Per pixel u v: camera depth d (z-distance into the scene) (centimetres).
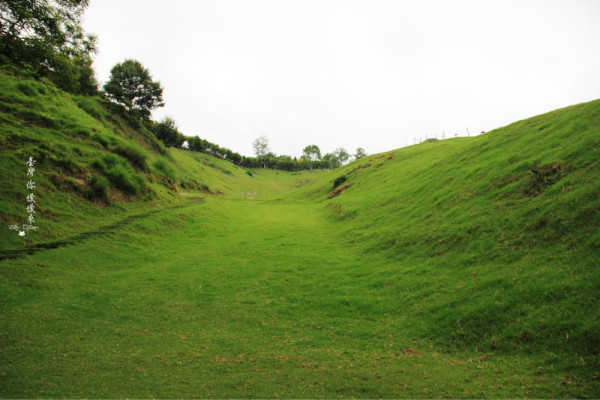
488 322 773
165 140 6962
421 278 1161
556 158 1470
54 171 1883
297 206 4191
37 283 1009
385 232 1811
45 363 578
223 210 3328
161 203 2709
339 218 2686
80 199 1912
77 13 1817
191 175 6188
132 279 1235
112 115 5166
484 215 1429
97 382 527
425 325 845
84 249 1432
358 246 1770
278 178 12212
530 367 588
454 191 1912
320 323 912
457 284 1021
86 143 2494
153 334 782
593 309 671
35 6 1616
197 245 1977
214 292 1159
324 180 6406
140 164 2997
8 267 1060
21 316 782
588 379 515
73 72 1998
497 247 1160
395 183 3147
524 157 1731
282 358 673
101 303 958
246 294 1149
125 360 624
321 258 1625
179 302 1039
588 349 589
